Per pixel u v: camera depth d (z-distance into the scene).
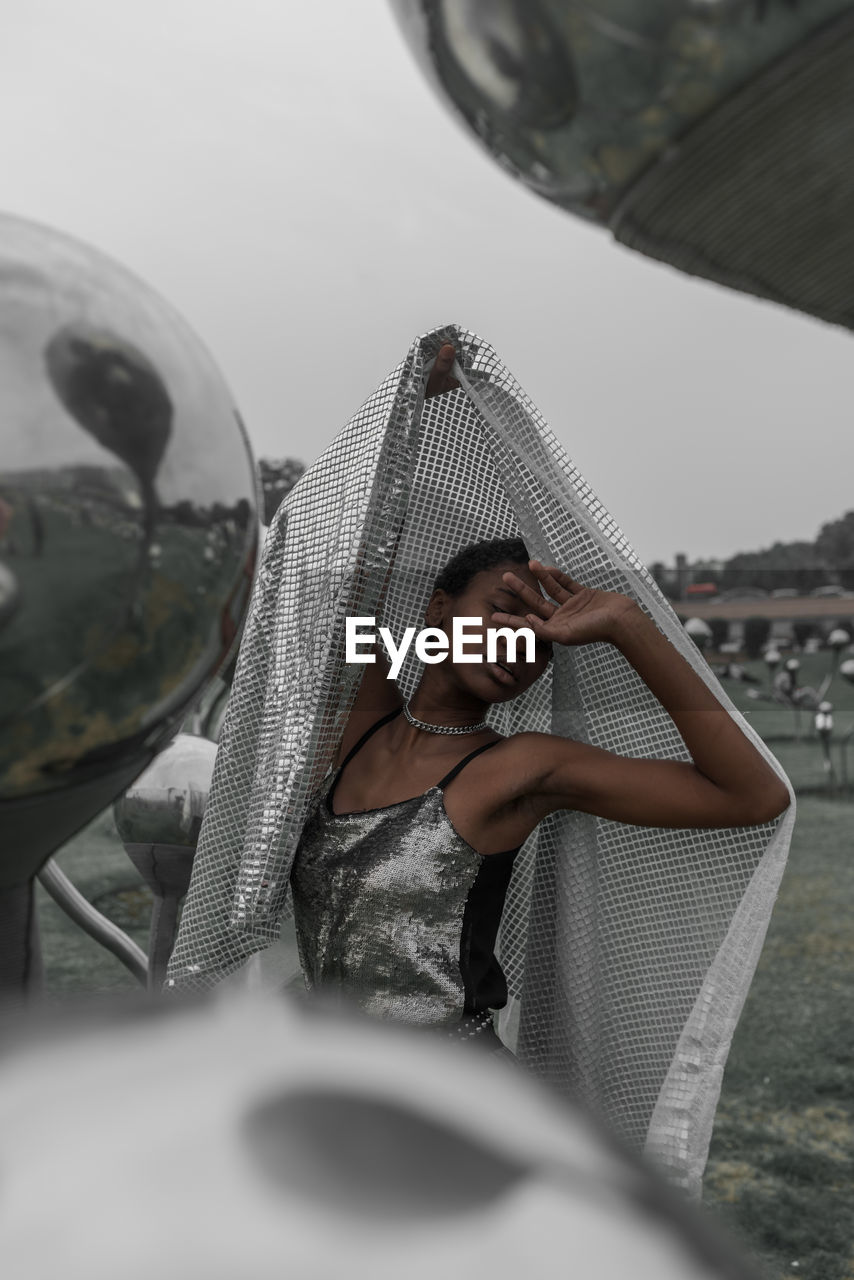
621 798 1.32
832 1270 2.75
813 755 10.16
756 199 0.32
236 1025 0.12
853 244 0.33
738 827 1.33
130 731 0.35
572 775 1.32
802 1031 4.28
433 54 0.36
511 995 1.46
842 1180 3.21
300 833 1.30
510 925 1.46
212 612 0.36
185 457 0.34
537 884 1.45
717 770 1.29
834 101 0.29
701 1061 1.27
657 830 1.38
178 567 0.34
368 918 1.31
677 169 0.32
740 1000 1.29
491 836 1.34
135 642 0.33
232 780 1.33
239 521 0.37
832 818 8.00
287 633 1.31
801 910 5.84
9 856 0.38
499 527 1.48
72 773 0.35
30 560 0.30
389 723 1.47
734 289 0.37
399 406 1.26
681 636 1.37
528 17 0.30
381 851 1.32
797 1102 3.70
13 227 0.34
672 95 0.30
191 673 0.37
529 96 0.33
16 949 0.44
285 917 1.37
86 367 0.31
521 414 1.29
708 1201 3.11
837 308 0.37
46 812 0.36
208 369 0.36
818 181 0.31
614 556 1.34
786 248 0.34
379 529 1.26
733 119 0.30
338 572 1.25
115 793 0.39
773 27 0.27
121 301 0.33
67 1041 0.12
